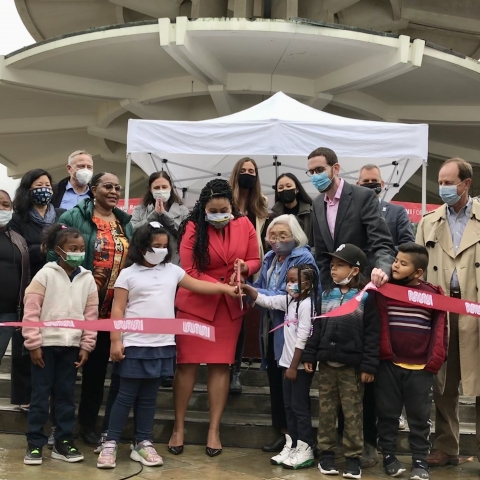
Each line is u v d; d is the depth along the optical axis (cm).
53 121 1616
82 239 447
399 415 442
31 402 445
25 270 494
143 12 1546
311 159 471
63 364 449
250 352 616
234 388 559
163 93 1347
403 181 902
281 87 1271
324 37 1085
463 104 1416
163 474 423
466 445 506
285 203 586
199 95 1391
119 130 1609
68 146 1838
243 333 557
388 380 439
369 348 432
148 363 446
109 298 490
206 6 1463
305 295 455
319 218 486
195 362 474
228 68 1246
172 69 1283
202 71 1185
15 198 511
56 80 1330
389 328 442
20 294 491
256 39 1098
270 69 1245
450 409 470
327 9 1431
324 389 445
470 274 455
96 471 425
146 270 460
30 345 434
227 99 1299
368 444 469
